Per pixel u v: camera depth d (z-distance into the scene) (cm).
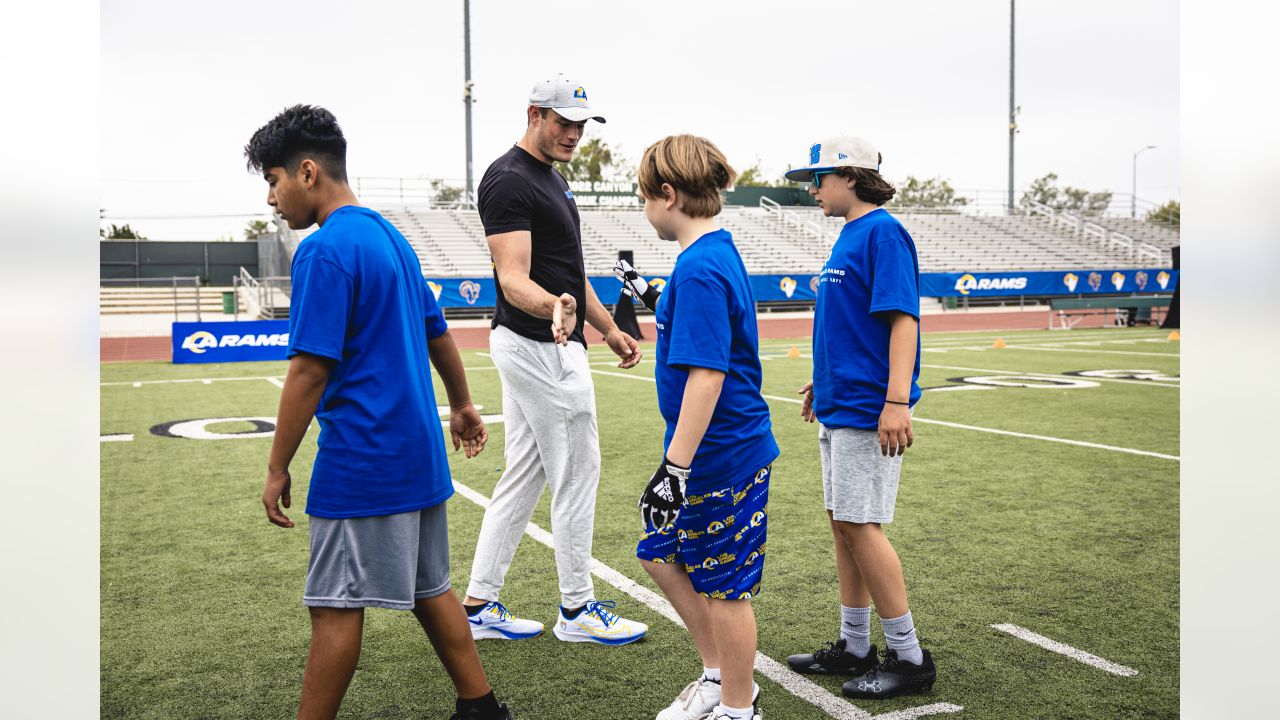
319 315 206
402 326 222
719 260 226
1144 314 2689
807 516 511
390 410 216
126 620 354
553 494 331
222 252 3334
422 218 2730
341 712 274
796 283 2484
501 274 310
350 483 213
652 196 239
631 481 612
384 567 216
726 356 220
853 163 275
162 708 277
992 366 1426
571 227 329
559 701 278
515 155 320
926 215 3469
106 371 1412
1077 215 3659
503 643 330
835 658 297
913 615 350
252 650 323
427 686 293
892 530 477
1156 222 3697
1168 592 375
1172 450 711
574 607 331
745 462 233
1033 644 320
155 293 2691
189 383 1230
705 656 258
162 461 686
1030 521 495
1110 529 478
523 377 321
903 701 276
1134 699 275
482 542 333
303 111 224
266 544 464
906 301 260
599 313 352
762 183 5181
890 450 264
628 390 1148
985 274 2653
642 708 273
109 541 470
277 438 209
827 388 278
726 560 233
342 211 222
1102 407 955
